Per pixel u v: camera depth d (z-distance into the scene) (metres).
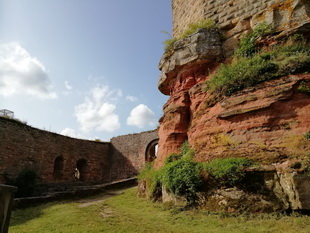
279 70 7.86
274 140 7.19
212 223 6.11
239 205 6.43
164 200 8.60
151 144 27.53
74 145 26.31
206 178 7.32
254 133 7.56
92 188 16.03
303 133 6.89
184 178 7.53
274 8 9.70
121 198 12.43
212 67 10.71
